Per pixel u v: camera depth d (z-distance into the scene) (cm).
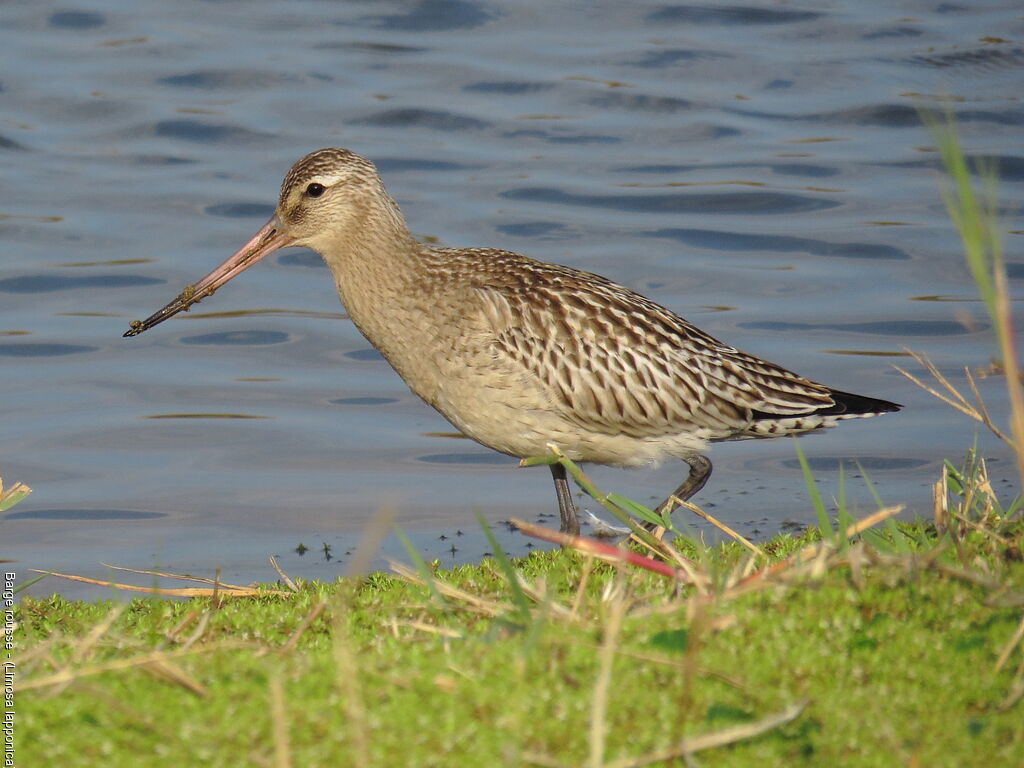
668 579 792
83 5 2375
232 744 573
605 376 1066
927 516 1154
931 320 1556
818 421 1118
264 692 610
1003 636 658
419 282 1092
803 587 703
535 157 1991
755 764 568
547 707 596
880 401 1127
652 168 1948
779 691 614
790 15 2384
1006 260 1662
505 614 720
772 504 1226
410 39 2330
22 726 591
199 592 884
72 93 2097
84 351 1526
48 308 1608
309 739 575
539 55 2278
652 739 578
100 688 611
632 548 966
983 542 805
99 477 1277
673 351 1086
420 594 838
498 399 1070
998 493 1180
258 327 1603
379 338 1116
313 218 1118
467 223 1789
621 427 1085
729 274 1678
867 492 1241
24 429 1360
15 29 2306
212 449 1340
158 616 811
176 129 2023
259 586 930
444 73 2206
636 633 667
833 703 608
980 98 2094
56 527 1186
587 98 2139
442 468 1320
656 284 1652
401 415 1427
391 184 1898
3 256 1702
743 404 1100
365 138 2025
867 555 720
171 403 1426
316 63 2227
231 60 2217
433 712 591
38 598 941
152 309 1608
